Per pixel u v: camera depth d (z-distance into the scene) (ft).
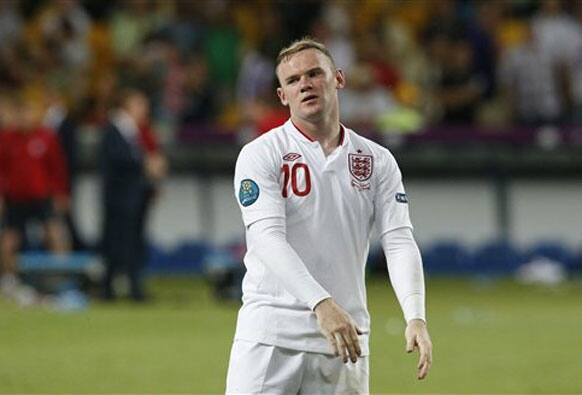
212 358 129.80
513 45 241.35
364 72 222.28
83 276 184.96
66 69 224.74
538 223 225.97
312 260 65.10
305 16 239.91
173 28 231.09
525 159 224.53
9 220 191.93
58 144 193.47
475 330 154.30
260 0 243.81
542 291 201.36
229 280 182.29
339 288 65.31
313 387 64.39
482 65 234.38
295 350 63.98
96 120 217.56
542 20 238.27
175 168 217.36
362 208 66.03
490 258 223.30
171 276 214.07
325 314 61.62
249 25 242.17
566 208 225.76
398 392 111.45
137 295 181.57
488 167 223.92
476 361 129.49
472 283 211.41
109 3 243.81
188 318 163.22
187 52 230.89
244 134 216.33
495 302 186.19
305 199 65.05
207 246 217.56
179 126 222.69
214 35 235.61
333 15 232.32
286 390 64.28
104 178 179.93
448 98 232.32
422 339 63.62
